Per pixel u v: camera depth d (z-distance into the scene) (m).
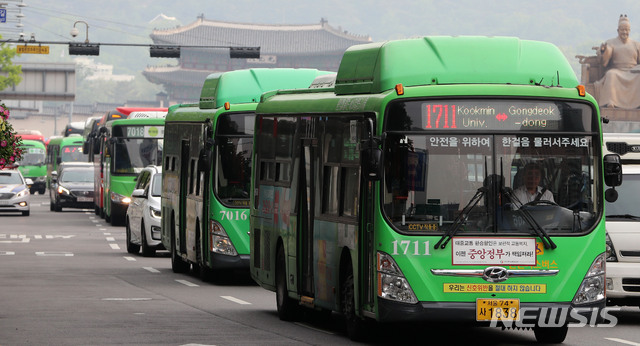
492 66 28.92
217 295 42.34
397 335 31.70
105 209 97.44
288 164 35.12
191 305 38.84
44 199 156.62
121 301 39.91
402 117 28.00
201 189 46.72
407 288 27.62
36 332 31.30
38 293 42.59
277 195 36.09
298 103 34.62
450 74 28.81
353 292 29.95
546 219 28.06
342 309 30.86
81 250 66.75
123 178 89.94
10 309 37.19
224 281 47.97
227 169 45.41
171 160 53.75
